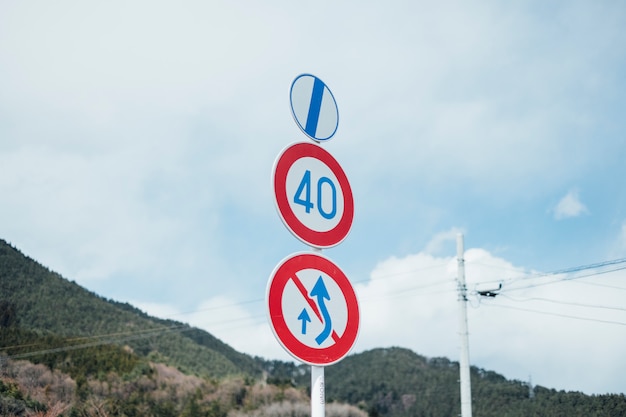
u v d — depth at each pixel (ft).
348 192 13.61
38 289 231.30
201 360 249.14
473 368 228.22
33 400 134.51
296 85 13.48
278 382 203.31
